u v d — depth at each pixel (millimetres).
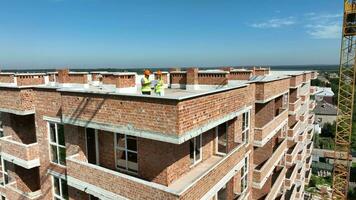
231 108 13844
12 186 19062
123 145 13586
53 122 15758
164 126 10375
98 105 12195
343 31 44312
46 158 16594
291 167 31609
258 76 26094
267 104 20766
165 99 10203
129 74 14992
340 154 47406
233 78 23359
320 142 87250
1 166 20562
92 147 14602
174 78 21500
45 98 15844
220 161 13523
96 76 23906
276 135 26547
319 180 62781
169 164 12219
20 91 16094
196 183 11508
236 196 17375
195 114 10844
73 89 13609
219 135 16812
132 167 13453
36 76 21391
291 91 29953
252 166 19922
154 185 10992
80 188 13492
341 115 46969
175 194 10469
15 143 17266
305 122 38875
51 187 16688
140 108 10898
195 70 20125
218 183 13312
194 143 14383
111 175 12180
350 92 45906
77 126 13930
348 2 42688
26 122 18766
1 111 17734
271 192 22125
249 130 18641
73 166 13656
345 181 47062
